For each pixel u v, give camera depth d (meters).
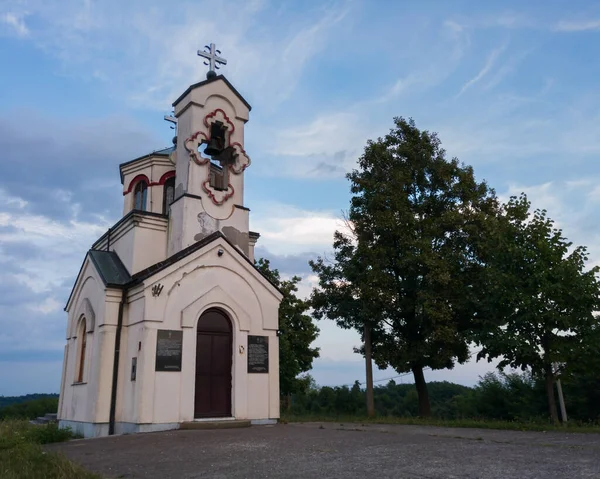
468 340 20.97
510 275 19.08
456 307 23.91
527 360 19.39
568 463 8.57
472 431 14.46
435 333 23.23
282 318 35.50
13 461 10.76
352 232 27.19
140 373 17.06
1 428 17.58
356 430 15.51
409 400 53.75
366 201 26.81
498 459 9.14
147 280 17.77
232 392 18.53
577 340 18.30
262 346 19.53
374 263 25.03
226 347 19.02
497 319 19.94
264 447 11.87
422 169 26.94
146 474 9.45
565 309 18.19
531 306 18.31
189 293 18.44
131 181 24.23
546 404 31.20
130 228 20.61
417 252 24.39
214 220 20.86
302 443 12.34
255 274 20.05
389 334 27.11
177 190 21.16
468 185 26.64
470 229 24.83
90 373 18.80
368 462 9.30
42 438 15.72
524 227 19.91
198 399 18.02
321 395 44.25
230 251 19.66
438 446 11.07
